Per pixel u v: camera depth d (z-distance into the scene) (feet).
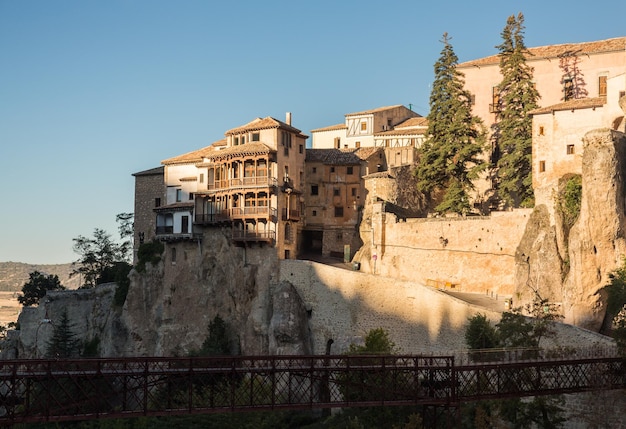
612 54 368.27
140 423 301.22
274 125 384.68
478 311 288.71
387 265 363.15
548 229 309.22
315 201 403.54
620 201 285.23
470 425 248.32
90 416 186.60
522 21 388.78
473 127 386.11
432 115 386.52
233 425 300.20
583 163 289.33
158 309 416.87
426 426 237.66
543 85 379.96
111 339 434.30
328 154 410.31
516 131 364.99
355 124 454.40
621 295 262.26
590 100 337.11
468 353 250.57
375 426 263.49
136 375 192.34
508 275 328.90
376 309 327.67
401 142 436.35
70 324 464.65
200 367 221.46
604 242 283.59
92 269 540.52
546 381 239.91
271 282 370.12
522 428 247.29
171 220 412.36
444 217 349.61
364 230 390.42
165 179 429.38
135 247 453.17
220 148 421.59
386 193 389.19
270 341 353.51
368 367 211.00
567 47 385.91
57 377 185.98
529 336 255.50
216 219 391.04
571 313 287.69
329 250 399.65
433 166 378.94
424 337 306.96
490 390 218.79
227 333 379.76
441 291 321.11
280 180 384.68
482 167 369.09
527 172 357.82
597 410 236.22
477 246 338.13
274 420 304.30
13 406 181.98
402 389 215.10
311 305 352.90
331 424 286.66
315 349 348.59
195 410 193.57
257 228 378.53
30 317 478.59
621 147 288.92
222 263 390.21
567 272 299.38
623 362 230.07
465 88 399.03
